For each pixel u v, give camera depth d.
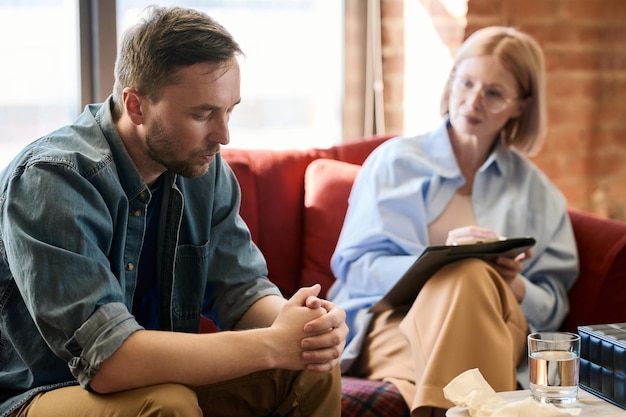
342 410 2.10
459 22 3.18
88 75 2.99
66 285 1.62
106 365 1.59
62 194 1.66
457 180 2.57
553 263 2.57
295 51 3.33
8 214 1.66
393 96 3.39
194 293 1.96
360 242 2.47
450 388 1.65
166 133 1.70
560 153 3.62
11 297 1.73
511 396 1.70
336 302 2.52
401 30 3.35
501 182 2.63
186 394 1.61
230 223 2.02
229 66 1.69
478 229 2.32
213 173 1.99
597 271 2.57
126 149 1.78
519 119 2.64
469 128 2.54
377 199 2.49
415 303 2.15
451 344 2.02
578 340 1.65
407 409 2.12
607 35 3.63
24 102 2.93
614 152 3.74
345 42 3.40
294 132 3.37
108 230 1.72
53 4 2.94
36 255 1.61
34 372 1.72
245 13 3.23
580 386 1.76
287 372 1.81
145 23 1.71
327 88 3.40
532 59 2.56
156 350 1.61
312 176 2.70
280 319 1.75
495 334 2.04
